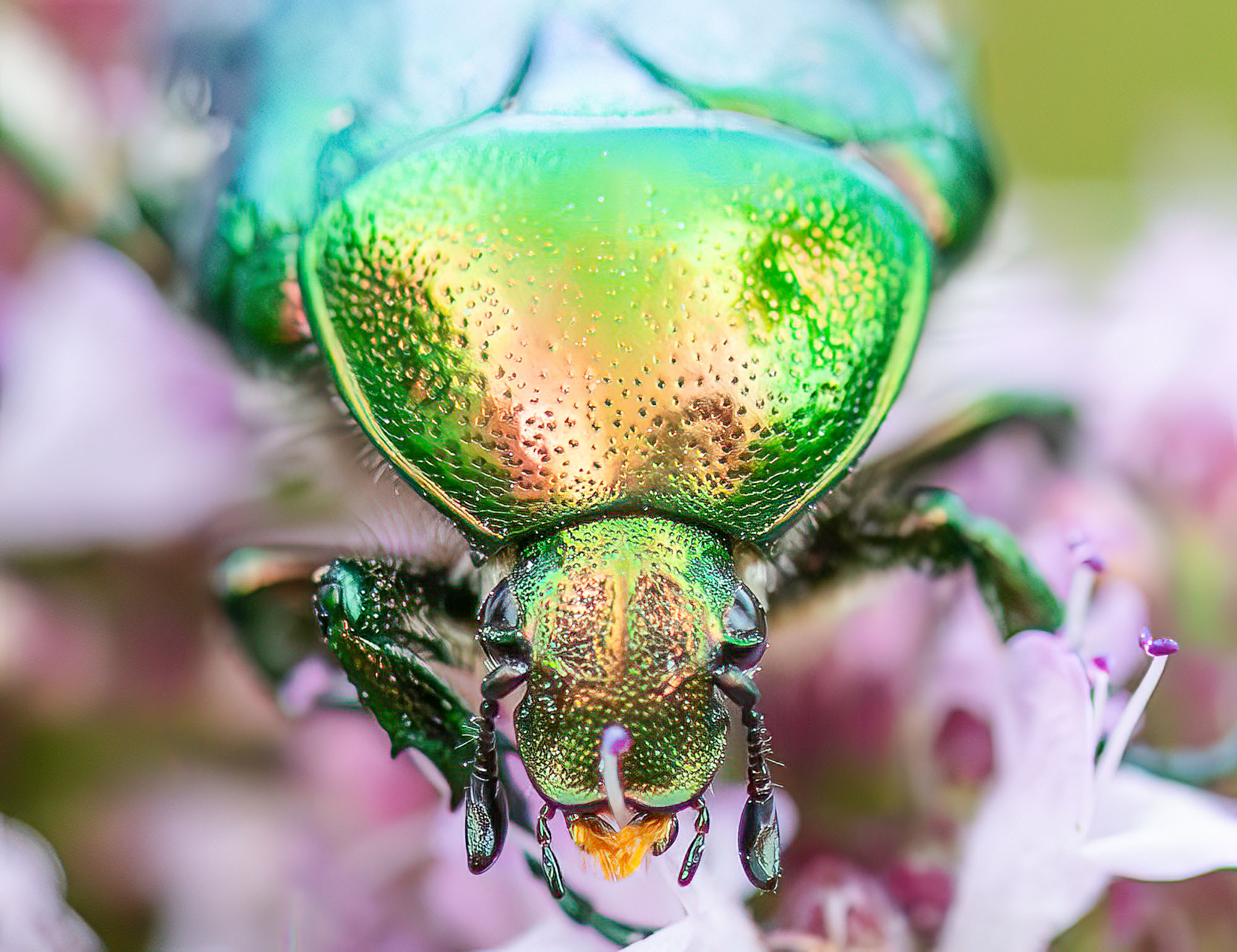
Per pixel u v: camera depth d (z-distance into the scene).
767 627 0.06
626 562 0.05
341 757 0.06
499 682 0.05
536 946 0.06
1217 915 0.06
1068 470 0.07
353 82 0.06
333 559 0.06
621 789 0.05
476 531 0.05
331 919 0.06
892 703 0.06
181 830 0.07
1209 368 0.07
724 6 0.06
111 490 0.07
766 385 0.05
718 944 0.06
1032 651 0.06
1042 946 0.06
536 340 0.05
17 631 0.07
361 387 0.06
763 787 0.05
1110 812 0.06
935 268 0.06
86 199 0.07
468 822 0.05
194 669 0.07
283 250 0.06
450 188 0.05
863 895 0.06
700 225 0.05
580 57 0.06
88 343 0.07
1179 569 0.06
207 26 0.06
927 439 0.06
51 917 0.06
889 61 0.06
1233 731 0.06
